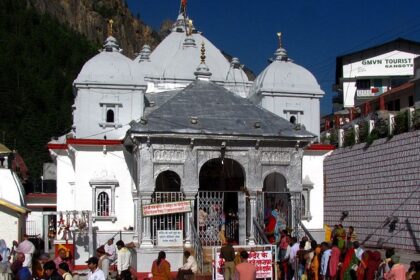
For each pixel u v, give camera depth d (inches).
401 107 2132.1
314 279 895.1
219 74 1713.8
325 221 1839.3
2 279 901.2
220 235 1107.3
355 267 834.8
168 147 1125.7
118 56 1483.8
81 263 1278.3
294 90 1571.1
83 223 1266.0
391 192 1469.0
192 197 1127.0
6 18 5787.4
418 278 681.0
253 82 1669.5
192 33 1834.4
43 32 5831.7
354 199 1672.0
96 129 1422.2
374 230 1546.5
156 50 1812.3
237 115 1199.6
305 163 1462.8
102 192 1333.7
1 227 1272.1
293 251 956.6
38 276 788.6
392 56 2706.7
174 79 1627.7
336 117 2539.4
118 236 1309.1
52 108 4111.7
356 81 2751.0
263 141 1163.3
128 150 1295.5
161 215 1127.0
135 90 1443.2
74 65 5359.3
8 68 4173.2
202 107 1200.2
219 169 1325.0
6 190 1416.1
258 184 1163.3
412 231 1358.3
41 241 1401.3
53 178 2404.0
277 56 1644.9
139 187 1112.8
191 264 864.3
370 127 1615.4
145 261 1075.3
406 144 1406.3
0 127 3678.6
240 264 729.6
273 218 1189.1
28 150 3560.5
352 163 1697.8
